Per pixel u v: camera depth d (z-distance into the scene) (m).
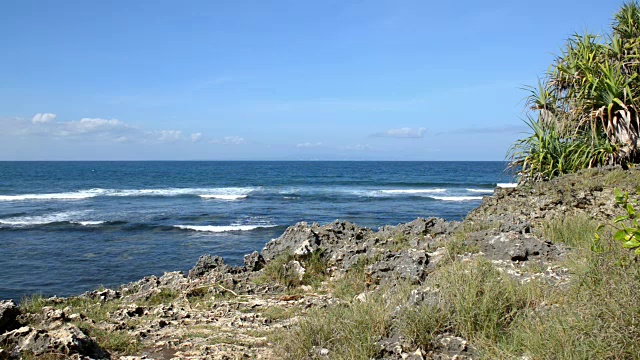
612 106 12.52
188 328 6.27
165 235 23.75
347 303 6.54
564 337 4.21
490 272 6.00
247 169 122.94
